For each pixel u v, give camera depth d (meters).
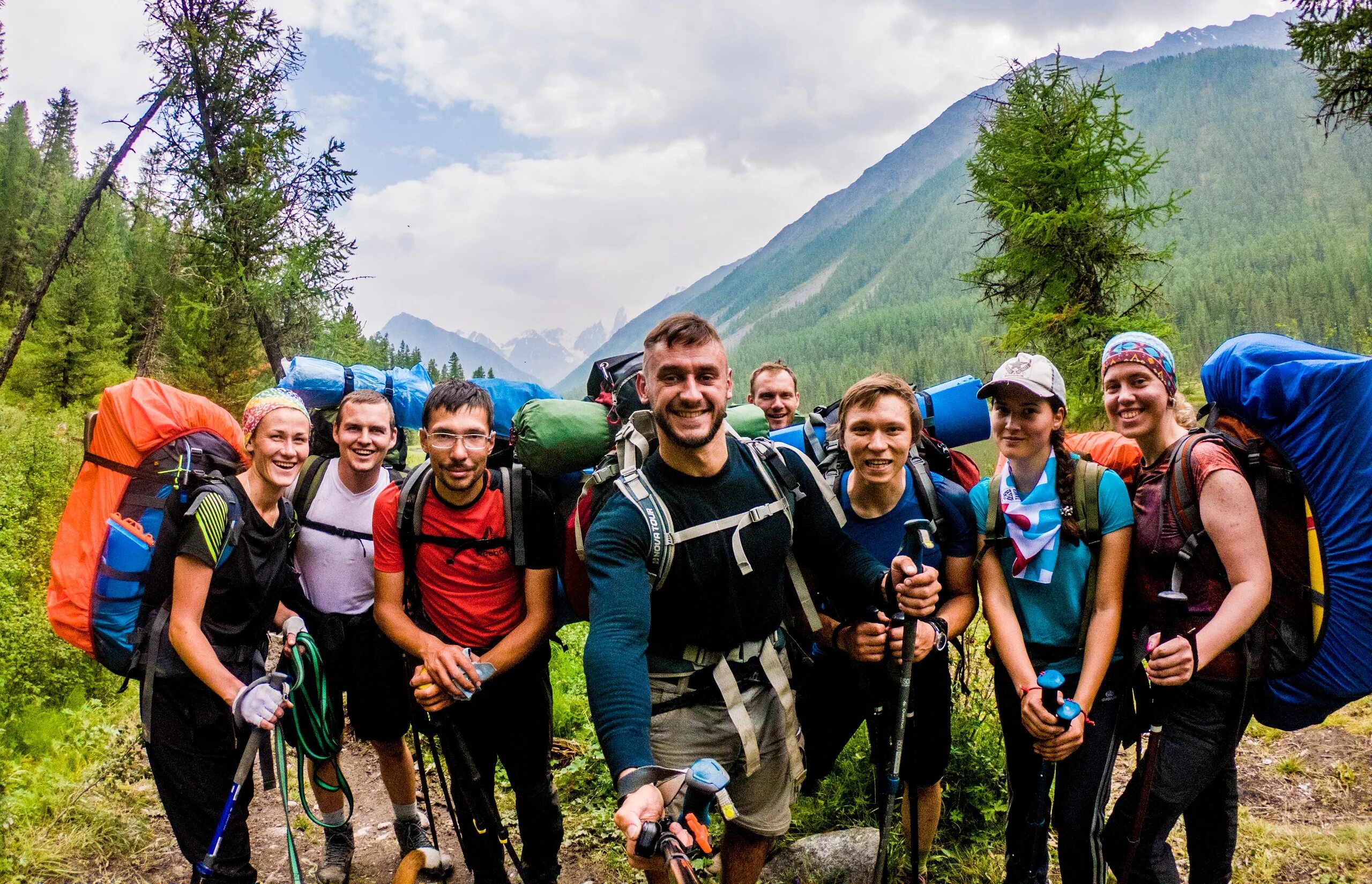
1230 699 2.79
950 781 4.11
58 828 4.21
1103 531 2.91
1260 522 2.75
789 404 5.31
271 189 12.77
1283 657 2.88
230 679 2.94
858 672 3.25
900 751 2.69
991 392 3.01
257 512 3.19
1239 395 3.00
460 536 3.21
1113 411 3.12
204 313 13.57
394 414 4.33
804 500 2.84
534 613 3.25
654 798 2.06
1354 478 2.74
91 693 6.11
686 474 2.63
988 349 15.68
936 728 3.31
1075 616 2.95
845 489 3.32
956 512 3.13
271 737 3.03
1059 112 13.87
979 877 3.70
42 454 10.16
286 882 4.03
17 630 5.82
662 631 2.72
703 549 2.58
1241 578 2.68
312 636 3.65
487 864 3.23
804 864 3.76
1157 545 2.88
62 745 5.10
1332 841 3.91
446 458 3.05
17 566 6.71
